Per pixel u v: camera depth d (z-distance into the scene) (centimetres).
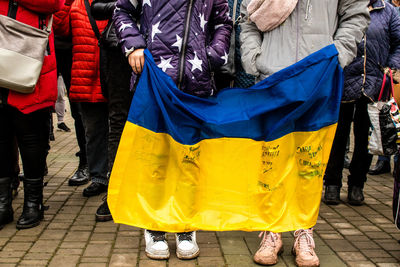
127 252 281
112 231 315
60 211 354
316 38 250
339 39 251
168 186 261
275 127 250
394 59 379
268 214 260
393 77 330
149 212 257
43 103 305
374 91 369
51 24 309
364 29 253
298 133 259
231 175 260
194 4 247
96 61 358
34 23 295
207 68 254
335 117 254
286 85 247
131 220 257
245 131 255
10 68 278
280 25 257
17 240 295
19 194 395
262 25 257
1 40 280
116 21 262
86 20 353
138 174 256
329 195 399
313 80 246
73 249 283
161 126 254
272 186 258
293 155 260
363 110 383
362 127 388
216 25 266
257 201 261
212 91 262
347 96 363
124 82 318
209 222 260
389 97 359
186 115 247
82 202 377
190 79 248
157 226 257
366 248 302
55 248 284
